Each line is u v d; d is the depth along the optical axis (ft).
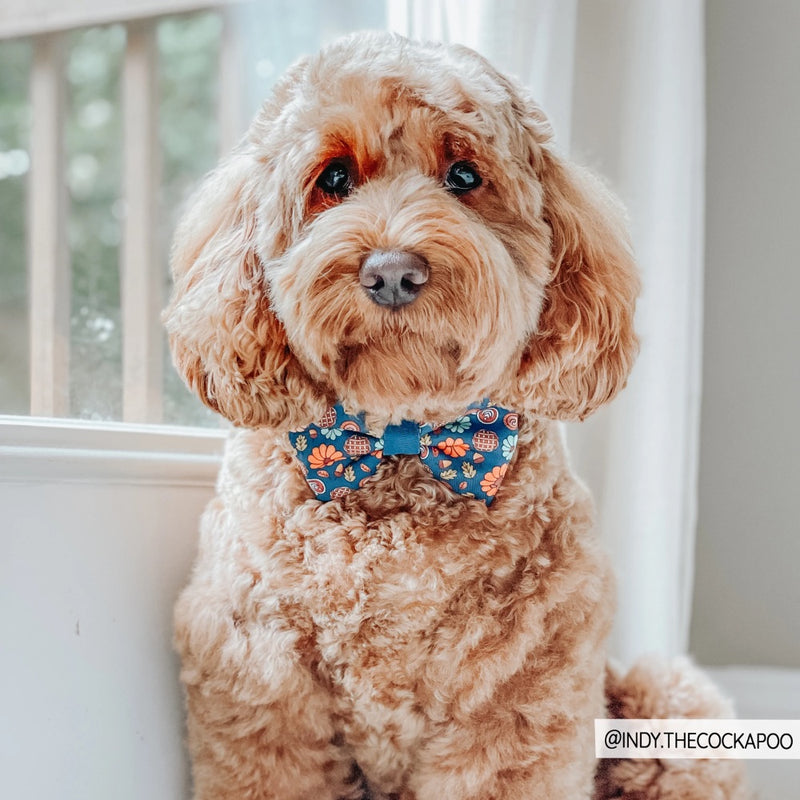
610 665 5.16
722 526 7.23
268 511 4.00
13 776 3.90
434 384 3.73
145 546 4.58
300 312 3.64
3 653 3.90
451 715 3.94
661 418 6.14
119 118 10.80
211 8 9.09
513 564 3.94
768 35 7.16
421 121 3.73
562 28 5.88
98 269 9.41
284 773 4.09
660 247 6.19
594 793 4.80
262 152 4.06
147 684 4.51
